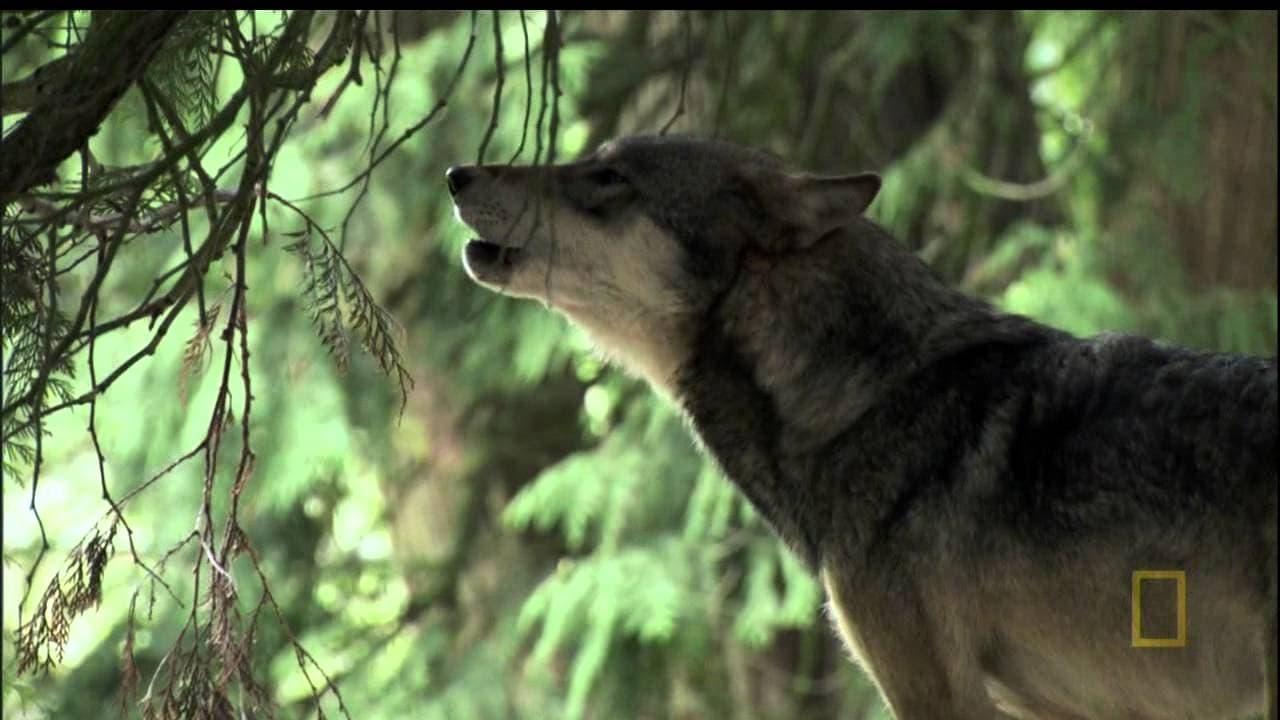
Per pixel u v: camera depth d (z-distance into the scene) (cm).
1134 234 1317
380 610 1664
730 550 1402
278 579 1555
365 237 1450
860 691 1351
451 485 1647
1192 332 1285
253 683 551
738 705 1463
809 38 1432
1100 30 1380
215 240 536
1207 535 600
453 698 1502
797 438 676
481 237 702
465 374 1520
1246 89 1343
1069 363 646
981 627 644
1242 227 1346
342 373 564
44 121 534
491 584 1602
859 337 674
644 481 1422
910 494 652
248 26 1094
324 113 550
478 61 1357
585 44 1398
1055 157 1466
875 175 667
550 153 525
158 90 548
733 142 725
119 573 1530
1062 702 653
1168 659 618
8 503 1506
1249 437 600
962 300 687
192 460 1426
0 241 555
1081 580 620
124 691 557
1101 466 621
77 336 506
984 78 1382
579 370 1501
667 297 700
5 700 796
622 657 1392
